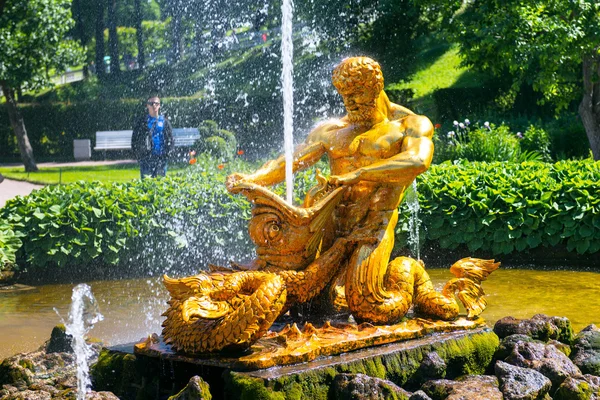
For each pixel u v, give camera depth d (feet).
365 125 14.23
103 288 26.40
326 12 71.00
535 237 29.12
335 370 11.76
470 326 14.06
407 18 69.56
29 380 13.67
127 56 125.39
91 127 94.79
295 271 13.34
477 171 32.89
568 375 13.20
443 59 84.99
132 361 13.23
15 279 27.99
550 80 47.11
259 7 93.15
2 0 71.41
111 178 67.51
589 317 20.08
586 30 43.34
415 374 12.79
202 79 94.07
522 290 23.93
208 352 11.93
